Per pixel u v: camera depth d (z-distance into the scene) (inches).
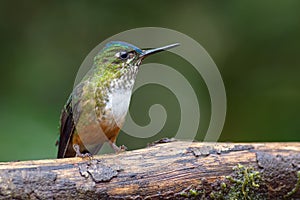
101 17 515.5
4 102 446.0
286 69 488.1
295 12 492.7
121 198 227.8
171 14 519.5
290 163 241.6
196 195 236.4
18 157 393.1
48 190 218.2
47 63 489.1
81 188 222.2
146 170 233.0
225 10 512.1
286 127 460.4
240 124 472.7
